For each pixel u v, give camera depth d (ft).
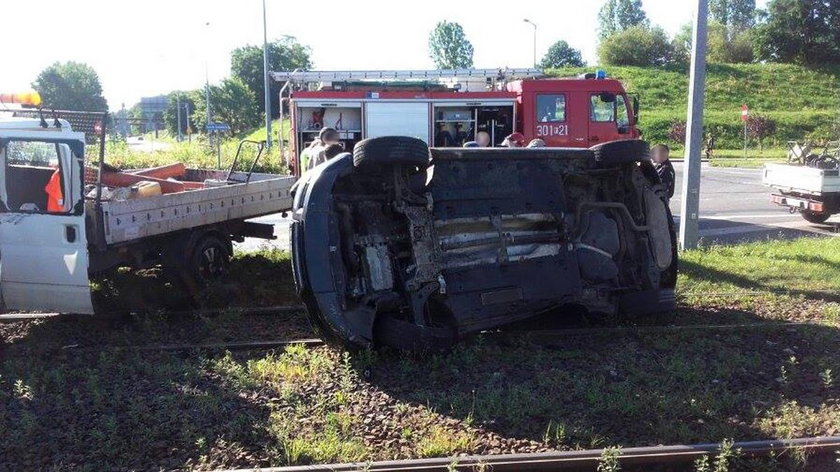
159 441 16.17
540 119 56.44
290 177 36.73
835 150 64.64
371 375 20.31
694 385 19.27
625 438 16.25
